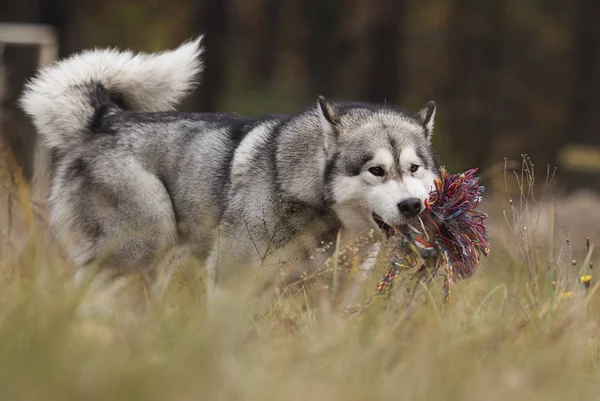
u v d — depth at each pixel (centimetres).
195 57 1223
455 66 4369
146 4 3747
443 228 979
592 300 1031
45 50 1720
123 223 1095
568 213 2067
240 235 1037
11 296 809
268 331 806
